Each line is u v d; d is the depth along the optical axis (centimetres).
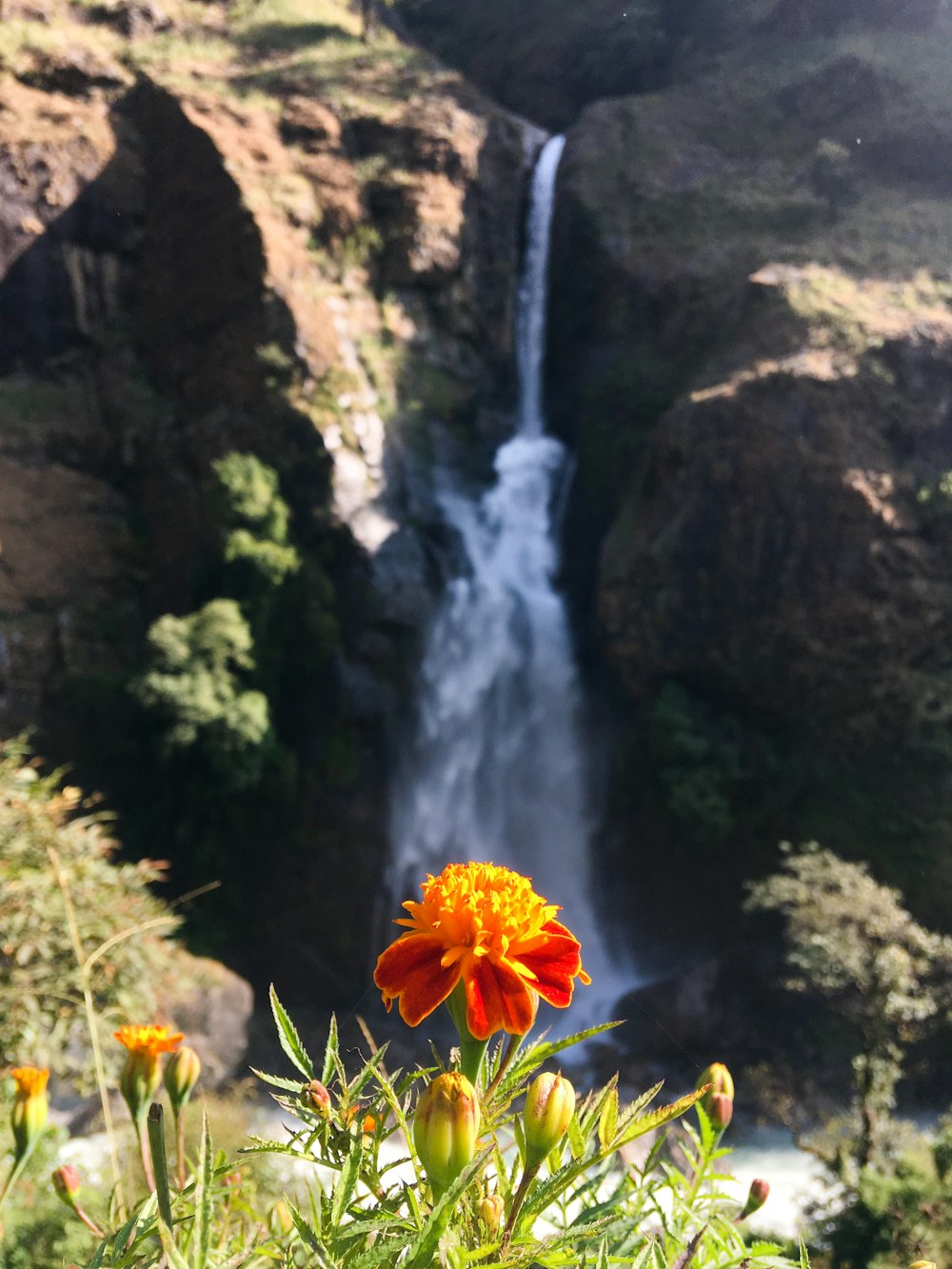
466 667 2094
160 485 2266
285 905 1945
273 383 2152
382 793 1989
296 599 2002
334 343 2242
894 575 1891
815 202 2528
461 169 2606
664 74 3312
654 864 2000
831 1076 1630
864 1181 819
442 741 2052
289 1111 90
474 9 3919
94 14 2827
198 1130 600
